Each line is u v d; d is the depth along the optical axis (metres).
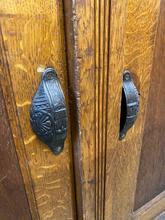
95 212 0.28
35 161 0.21
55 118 0.18
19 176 0.22
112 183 0.28
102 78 0.20
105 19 0.17
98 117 0.21
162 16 0.23
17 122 0.19
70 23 0.17
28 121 0.19
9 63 0.16
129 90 0.22
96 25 0.17
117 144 0.25
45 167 0.22
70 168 0.24
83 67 0.18
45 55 0.17
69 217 0.28
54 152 0.22
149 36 0.21
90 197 0.26
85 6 0.16
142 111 0.26
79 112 0.20
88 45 0.17
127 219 0.35
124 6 0.18
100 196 0.27
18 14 0.15
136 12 0.19
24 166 0.21
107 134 0.23
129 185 0.31
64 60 0.18
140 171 0.35
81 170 0.23
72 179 0.25
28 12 0.15
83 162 0.23
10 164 0.21
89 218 0.28
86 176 0.24
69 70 0.18
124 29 0.19
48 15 0.16
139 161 0.31
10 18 0.15
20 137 0.19
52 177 0.23
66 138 0.21
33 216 0.25
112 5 0.17
